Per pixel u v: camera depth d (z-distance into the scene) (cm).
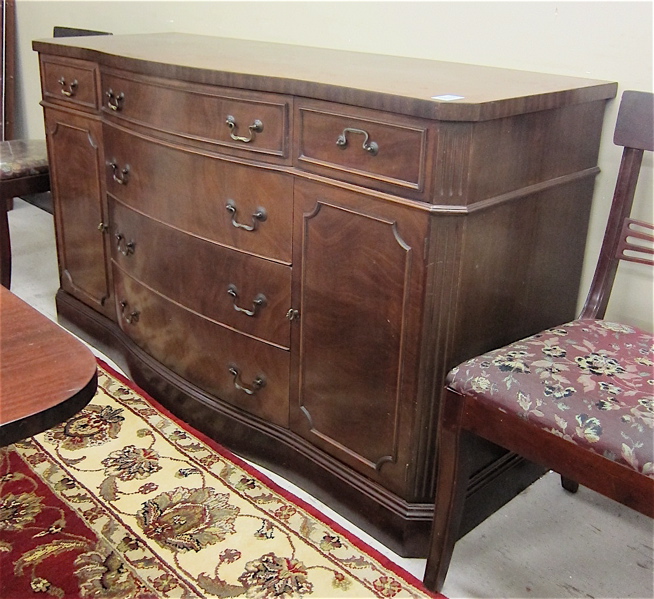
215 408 187
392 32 195
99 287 230
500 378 125
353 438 159
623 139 147
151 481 173
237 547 154
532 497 175
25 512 161
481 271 140
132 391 211
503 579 150
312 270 154
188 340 191
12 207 356
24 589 142
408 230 134
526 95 133
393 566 150
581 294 177
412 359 141
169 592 142
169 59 173
